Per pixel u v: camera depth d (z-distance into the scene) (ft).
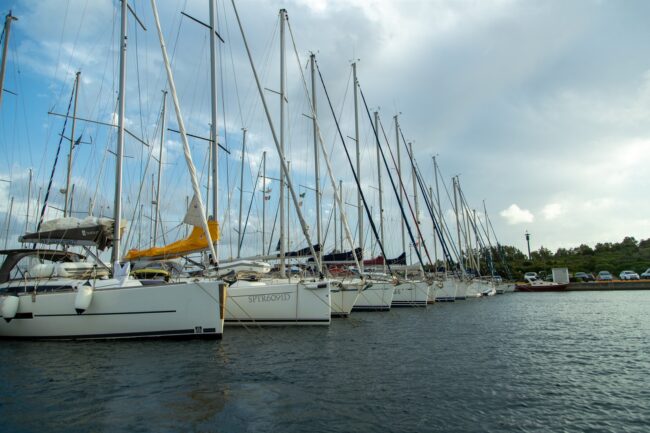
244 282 54.60
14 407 22.06
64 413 21.21
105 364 31.04
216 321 39.34
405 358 35.70
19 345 37.70
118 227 41.86
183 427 19.49
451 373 30.68
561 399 24.82
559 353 39.14
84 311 38.96
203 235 46.78
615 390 26.81
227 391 25.05
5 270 44.11
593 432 19.89
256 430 19.30
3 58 49.65
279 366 31.65
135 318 39.17
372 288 82.17
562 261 263.90
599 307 95.76
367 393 25.26
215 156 49.32
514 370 31.96
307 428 19.63
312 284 53.36
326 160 71.31
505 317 72.95
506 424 20.70
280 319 52.85
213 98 50.42
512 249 305.32
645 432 19.94
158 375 28.25
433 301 107.45
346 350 38.81
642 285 178.81
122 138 42.96
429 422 20.75
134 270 47.96
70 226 43.45
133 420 20.33
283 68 65.57
